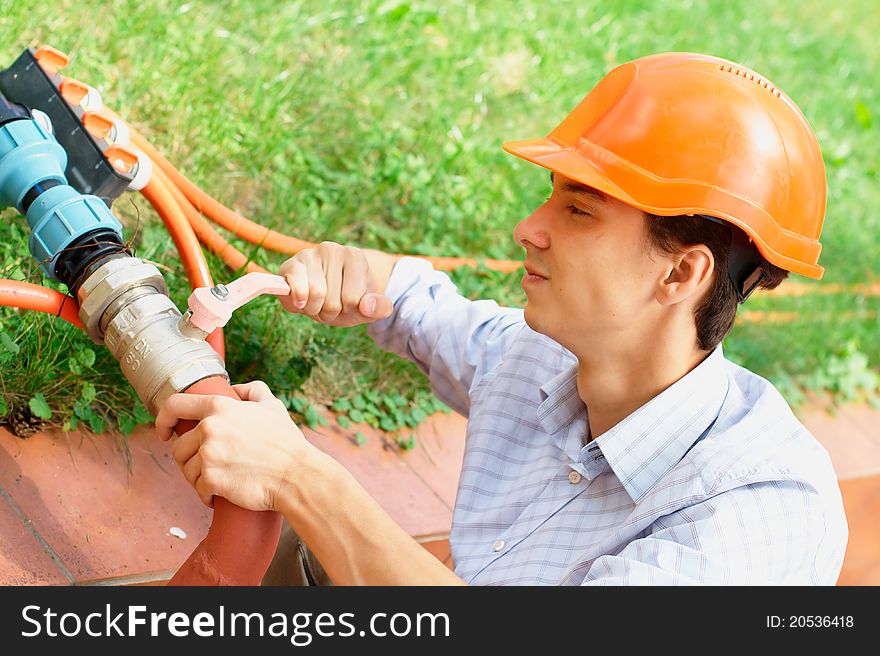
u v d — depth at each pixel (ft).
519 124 15.34
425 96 14.78
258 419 5.08
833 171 20.07
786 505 5.32
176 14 12.43
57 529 7.20
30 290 6.20
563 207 5.70
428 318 7.20
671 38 20.03
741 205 5.42
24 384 7.65
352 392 10.28
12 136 6.72
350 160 12.91
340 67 13.80
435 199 13.07
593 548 5.59
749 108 5.61
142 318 5.83
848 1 28.94
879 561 12.49
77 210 6.39
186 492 8.15
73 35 11.19
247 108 12.32
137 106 11.25
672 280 5.54
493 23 17.02
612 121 5.67
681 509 5.37
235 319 9.21
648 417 5.73
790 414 5.91
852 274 17.47
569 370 6.29
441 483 9.98
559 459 6.25
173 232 7.53
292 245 9.64
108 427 8.14
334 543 4.93
